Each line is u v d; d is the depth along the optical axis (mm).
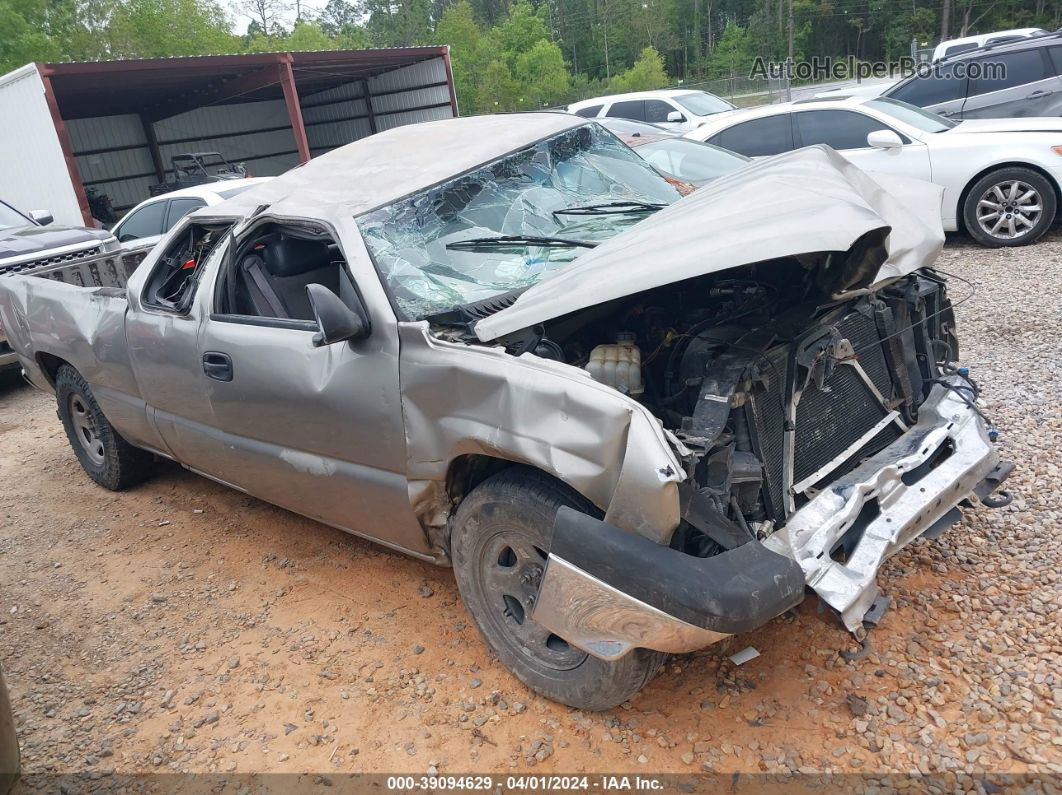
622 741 2693
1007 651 2838
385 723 2938
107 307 4613
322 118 25141
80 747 3045
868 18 52812
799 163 3455
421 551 3326
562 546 2477
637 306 3391
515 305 2873
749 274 3385
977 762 2432
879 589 3195
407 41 55531
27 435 6973
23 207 15328
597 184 4062
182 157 18031
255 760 2852
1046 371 5074
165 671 3428
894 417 3328
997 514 3639
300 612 3705
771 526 2740
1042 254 7812
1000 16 48969
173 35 35750
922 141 8516
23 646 3756
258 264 3865
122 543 4652
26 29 32125
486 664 3174
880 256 2711
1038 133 7988
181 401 4137
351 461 3324
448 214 3545
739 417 2740
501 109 42500
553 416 2504
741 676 2898
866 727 2605
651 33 63031
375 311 3080
